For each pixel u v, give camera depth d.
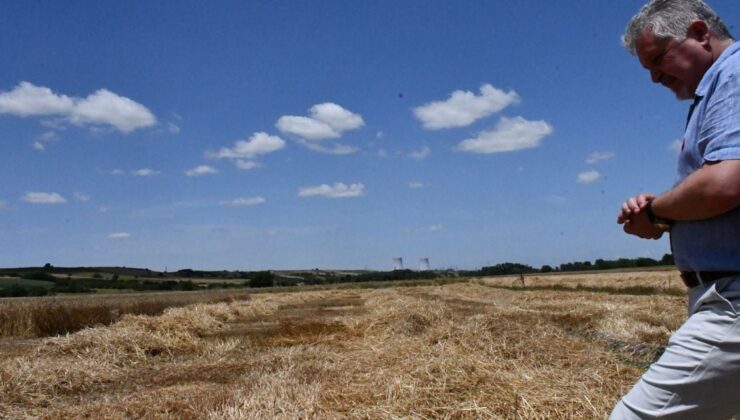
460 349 7.90
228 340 12.26
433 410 5.02
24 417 6.19
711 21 2.34
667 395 2.18
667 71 2.40
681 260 2.29
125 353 10.11
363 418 4.96
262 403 5.59
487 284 53.72
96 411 6.16
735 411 2.15
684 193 2.09
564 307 18.61
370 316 15.64
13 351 10.66
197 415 5.59
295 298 35.03
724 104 2.07
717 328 2.10
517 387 5.55
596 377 6.04
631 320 12.46
